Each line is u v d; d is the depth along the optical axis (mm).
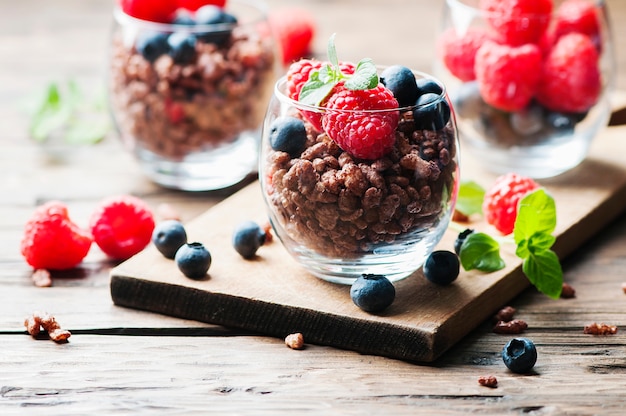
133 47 810
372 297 679
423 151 679
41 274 744
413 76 688
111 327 701
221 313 703
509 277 715
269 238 753
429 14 1133
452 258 705
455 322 682
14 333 698
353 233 681
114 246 755
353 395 650
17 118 934
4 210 812
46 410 642
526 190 746
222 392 653
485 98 797
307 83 677
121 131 831
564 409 641
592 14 792
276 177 688
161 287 709
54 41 1062
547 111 800
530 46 785
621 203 806
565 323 703
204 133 816
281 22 992
